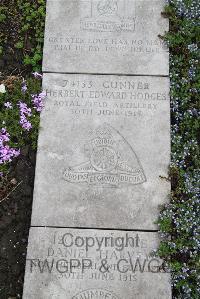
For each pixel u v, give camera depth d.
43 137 1.43
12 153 1.46
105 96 1.47
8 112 1.50
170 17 1.57
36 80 1.52
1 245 1.39
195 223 1.35
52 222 1.34
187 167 1.45
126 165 1.40
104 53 1.52
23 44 1.61
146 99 1.47
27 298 1.27
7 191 1.44
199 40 1.58
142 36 1.54
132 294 1.28
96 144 1.42
